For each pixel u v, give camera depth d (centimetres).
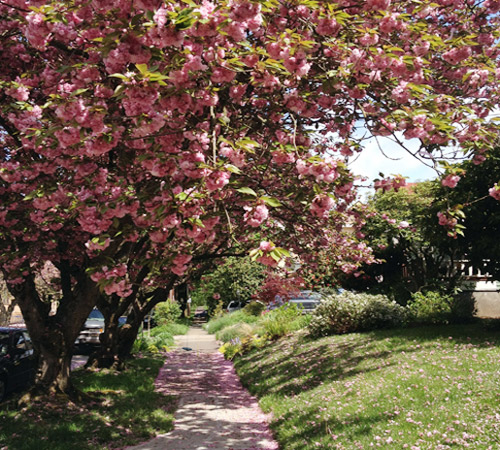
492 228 1020
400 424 552
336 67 516
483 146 555
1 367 902
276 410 807
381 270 1747
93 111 351
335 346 1175
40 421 706
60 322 830
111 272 469
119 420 770
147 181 548
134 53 329
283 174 583
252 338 1714
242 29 345
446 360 793
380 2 467
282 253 329
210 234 426
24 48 605
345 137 628
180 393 1078
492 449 442
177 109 414
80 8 390
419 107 495
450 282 1616
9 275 734
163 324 3159
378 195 1614
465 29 730
